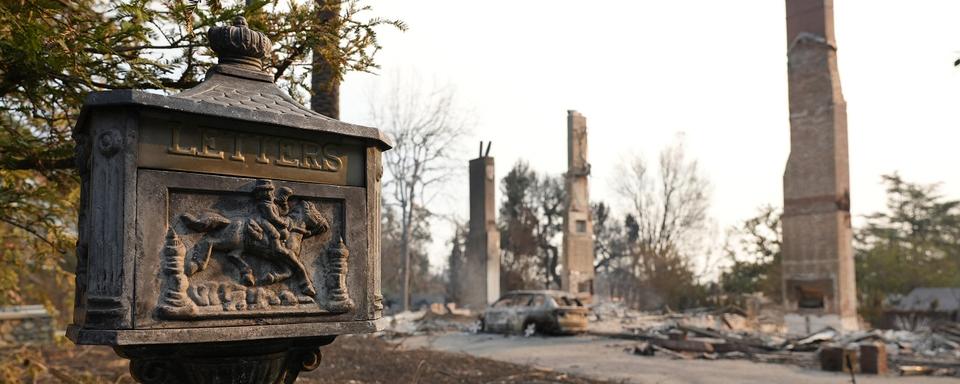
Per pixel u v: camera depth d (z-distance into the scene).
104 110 2.33
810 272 21.58
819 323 21.11
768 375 12.88
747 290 42.78
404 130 38.94
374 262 2.80
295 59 4.48
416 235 46.47
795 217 22.20
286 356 2.83
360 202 2.77
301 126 2.60
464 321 28.08
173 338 2.31
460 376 11.70
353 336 19.92
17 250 5.63
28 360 6.96
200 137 2.46
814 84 22.17
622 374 12.88
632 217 61.53
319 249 2.68
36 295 6.77
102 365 11.98
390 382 10.77
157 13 3.49
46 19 3.48
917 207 51.81
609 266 64.31
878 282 40.94
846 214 21.47
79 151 2.53
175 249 2.35
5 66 3.40
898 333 19.34
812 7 22.41
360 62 4.45
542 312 21.62
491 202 34.03
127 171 2.31
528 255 51.59
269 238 2.50
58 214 4.73
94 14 3.70
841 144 21.69
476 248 33.88
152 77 3.72
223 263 2.47
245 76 2.84
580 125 39.53
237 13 3.75
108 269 2.27
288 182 2.62
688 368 13.86
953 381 12.10
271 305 2.51
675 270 40.50
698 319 28.45
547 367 13.79
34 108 3.85
